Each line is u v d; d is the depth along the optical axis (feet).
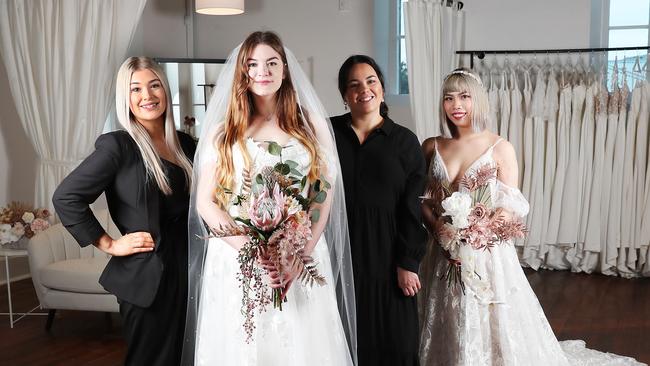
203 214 7.93
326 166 8.10
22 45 17.20
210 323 7.97
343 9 22.15
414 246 9.32
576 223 19.27
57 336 14.58
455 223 9.64
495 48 20.76
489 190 9.91
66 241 15.47
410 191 9.41
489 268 10.11
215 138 7.98
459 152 10.28
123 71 8.93
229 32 23.73
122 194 8.84
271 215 7.18
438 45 17.22
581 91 19.17
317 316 7.84
